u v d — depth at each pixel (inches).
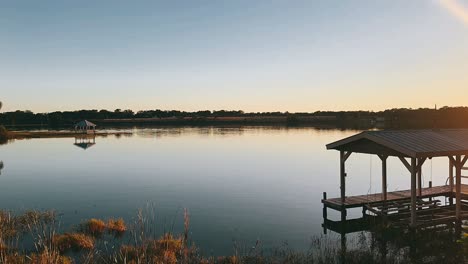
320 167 1512.1
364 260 476.7
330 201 750.5
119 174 1344.7
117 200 899.4
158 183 1152.8
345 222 698.2
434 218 643.5
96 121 6791.3
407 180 1206.9
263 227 667.4
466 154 619.5
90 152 2107.5
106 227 620.1
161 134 3690.9
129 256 466.3
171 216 741.9
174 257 468.8
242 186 1098.1
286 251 533.0
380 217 679.1
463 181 1177.4
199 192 1007.0
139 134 3693.4
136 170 1445.6
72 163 1656.0
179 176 1294.3
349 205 720.3
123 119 7401.6
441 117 4227.4
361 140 693.9
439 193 816.9
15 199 911.7
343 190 730.8
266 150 2169.0
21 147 2385.6
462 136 711.1
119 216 733.9
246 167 1513.3
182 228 649.6
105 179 1232.2
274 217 740.7
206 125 5940.0
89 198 924.6
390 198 776.3
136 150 2212.1
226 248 548.4
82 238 539.2
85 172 1392.7
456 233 586.6
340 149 742.5
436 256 492.4
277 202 880.9
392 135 665.0
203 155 1950.1
